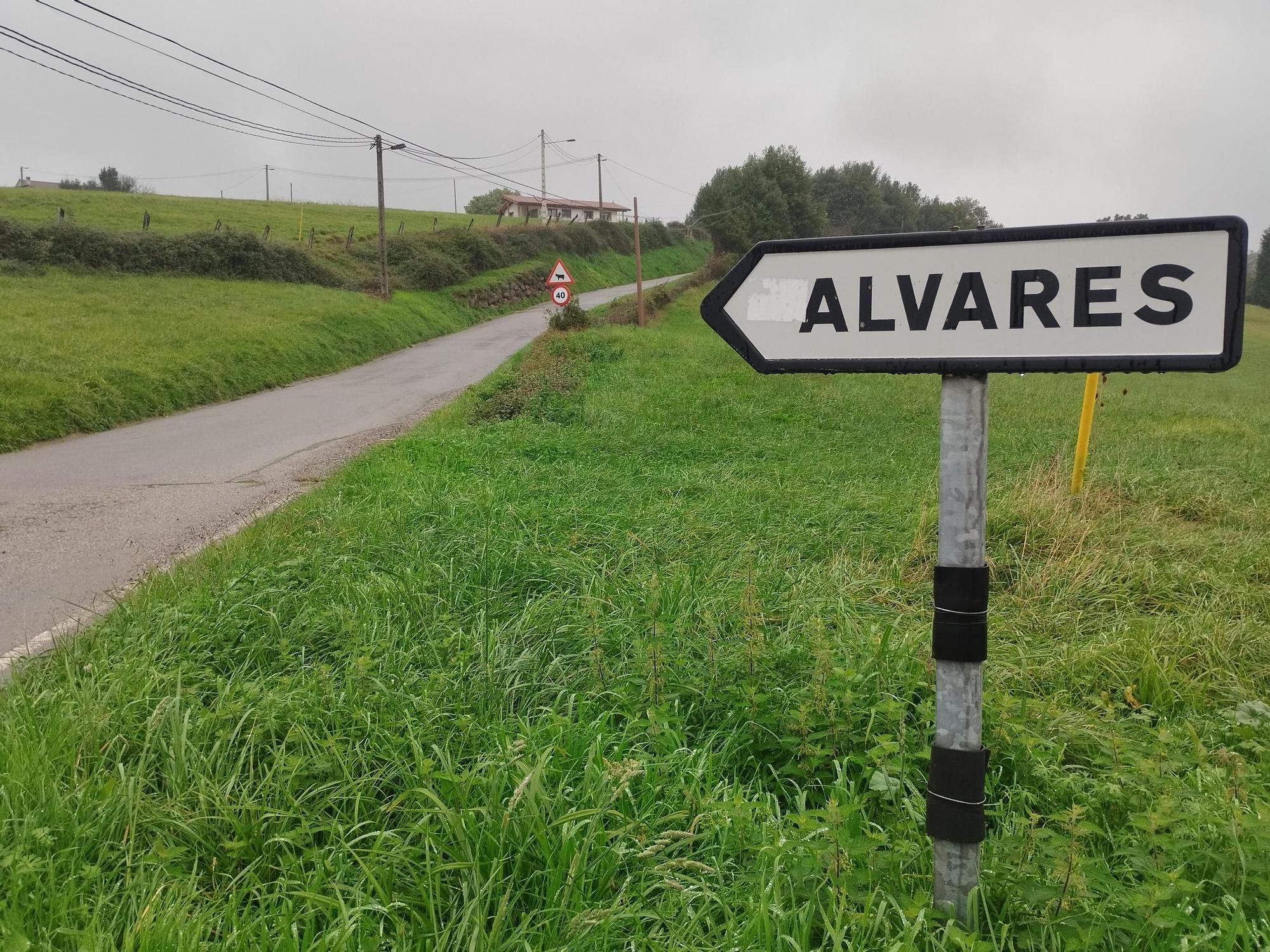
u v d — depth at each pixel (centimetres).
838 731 285
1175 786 246
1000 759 288
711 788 261
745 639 354
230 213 4581
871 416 1283
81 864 221
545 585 468
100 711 291
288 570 452
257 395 1759
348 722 296
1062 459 823
